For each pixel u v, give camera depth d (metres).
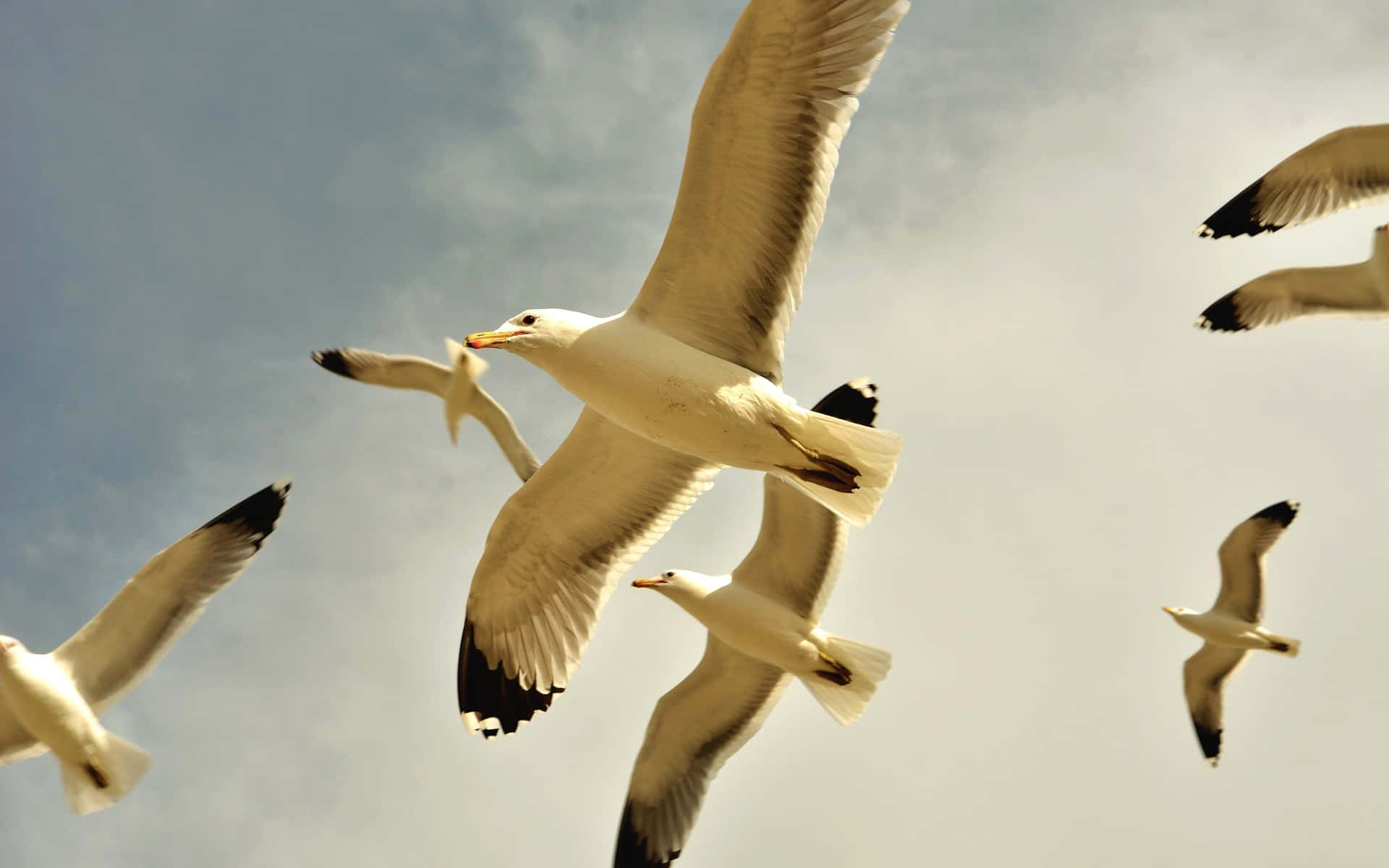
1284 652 15.22
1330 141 12.28
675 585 12.23
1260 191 12.75
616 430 8.98
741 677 12.88
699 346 8.08
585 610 9.41
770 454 7.99
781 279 7.76
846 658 12.10
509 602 9.59
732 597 12.16
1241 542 15.52
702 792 12.86
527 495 9.26
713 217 7.64
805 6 6.98
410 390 10.15
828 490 8.05
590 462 9.15
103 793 10.19
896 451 7.87
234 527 10.66
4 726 10.45
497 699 9.47
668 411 7.89
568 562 9.52
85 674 10.29
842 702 12.19
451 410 8.90
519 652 9.55
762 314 7.91
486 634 9.62
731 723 13.04
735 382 7.83
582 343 7.89
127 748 10.22
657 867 12.68
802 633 12.08
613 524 9.43
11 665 9.88
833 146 7.31
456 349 8.80
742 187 7.53
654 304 8.02
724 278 7.88
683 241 7.75
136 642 10.38
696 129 7.33
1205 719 15.93
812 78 7.19
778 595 12.40
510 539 9.44
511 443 10.01
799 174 7.44
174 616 10.43
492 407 9.91
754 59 7.09
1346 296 14.41
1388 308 14.20
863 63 7.19
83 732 10.03
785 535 12.15
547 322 7.98
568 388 8.06
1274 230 12.70
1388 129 12.03
